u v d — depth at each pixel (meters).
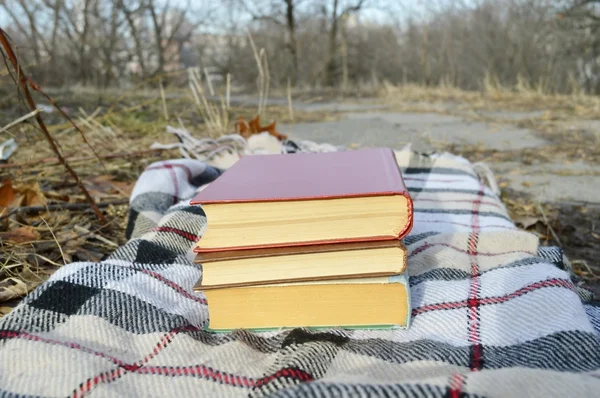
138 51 13.57
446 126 4.28
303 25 16.34
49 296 0.89
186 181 1.68
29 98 1.45
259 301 0.88
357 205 0.82
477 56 15.36
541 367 0.71
